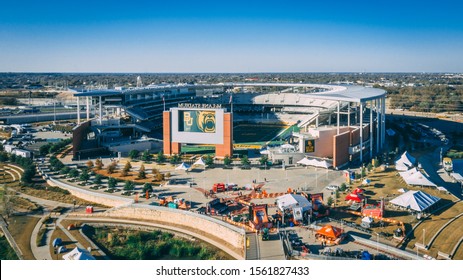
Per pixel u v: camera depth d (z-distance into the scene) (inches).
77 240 4148.6
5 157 7219.5
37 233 4315.9
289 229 3954.2
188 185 5570.9
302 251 3452.3
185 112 7386.8
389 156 7298.2
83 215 4825.3
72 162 7091.5
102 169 6545.3
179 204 4677.7
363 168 5935.0
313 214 4269.2
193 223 4392.2
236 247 3885.3
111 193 5285.4
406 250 3447.3
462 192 5118.1
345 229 3922.2
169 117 7475.4
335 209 4490.7
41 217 4781.0
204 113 7263.8
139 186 5595.5
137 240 4175.7
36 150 7849.4
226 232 4033.0
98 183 5664.4
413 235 3747.5
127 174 6220.5
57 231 4375.0
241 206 4704.7
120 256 3897.6
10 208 4810.5
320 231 3720.5
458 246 3491.6
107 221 4667.8
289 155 6796.3
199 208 4638.3
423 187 5157.5
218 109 7170.3
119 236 4254.4
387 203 4596.5
